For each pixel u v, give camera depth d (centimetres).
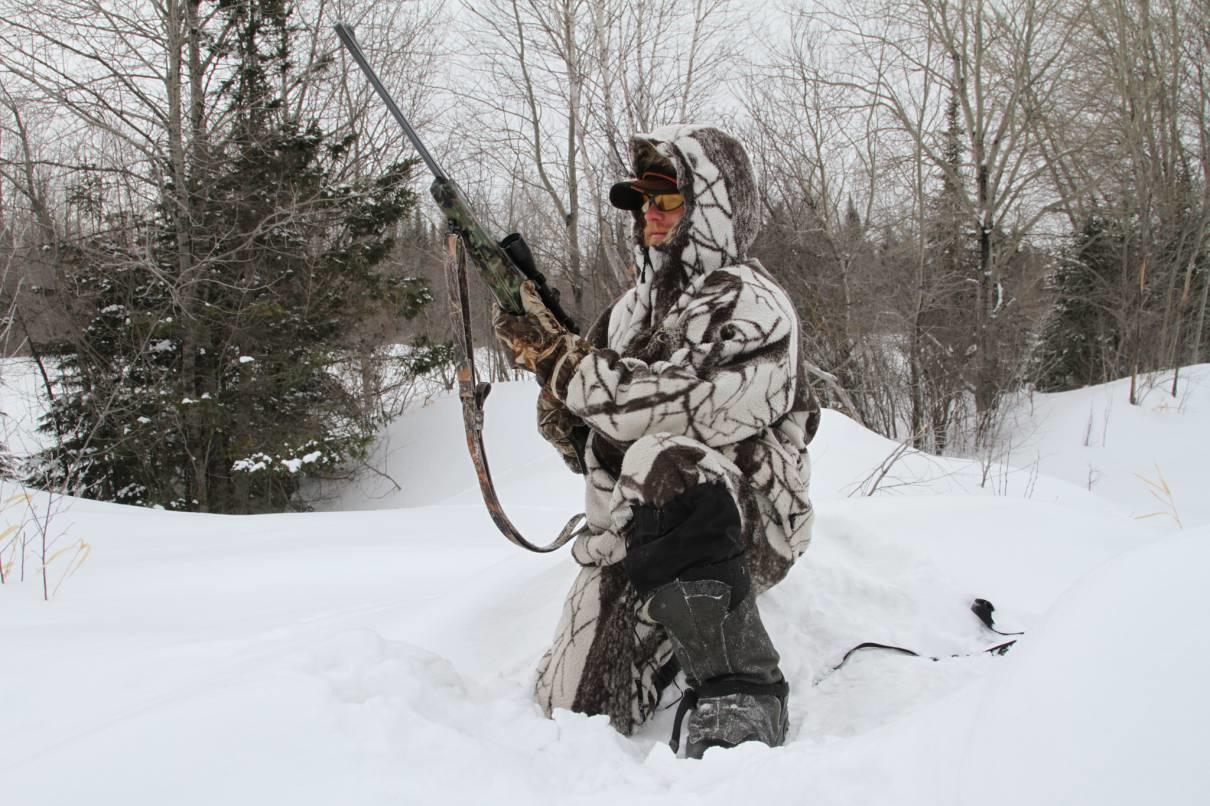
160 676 190
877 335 1400
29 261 1281
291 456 1399
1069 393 1442
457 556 394
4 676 194
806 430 210
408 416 1725
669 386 171
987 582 273
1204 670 84
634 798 114
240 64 1367
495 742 138
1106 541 315
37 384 1451
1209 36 1595
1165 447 1144
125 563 386
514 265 187
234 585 333
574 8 1463
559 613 238
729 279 187
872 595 255
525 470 955
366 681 143
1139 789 77
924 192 1578
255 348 1398
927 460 653
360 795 109
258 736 119
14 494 539
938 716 109
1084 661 93
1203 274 1630
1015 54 1534
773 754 124
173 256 1370
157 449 1387
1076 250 1825
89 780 112
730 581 163
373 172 1622
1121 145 1645
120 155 1375
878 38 1577
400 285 1557
